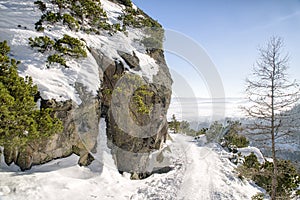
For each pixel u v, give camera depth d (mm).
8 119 5488
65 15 12195
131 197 7652
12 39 9617
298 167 8852
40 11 12898
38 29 10844
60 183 6898
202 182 10172
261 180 12633
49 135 6449
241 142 21641
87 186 7348
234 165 15602
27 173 6914
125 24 16312
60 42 10273
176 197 8227
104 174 8438
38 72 8555
